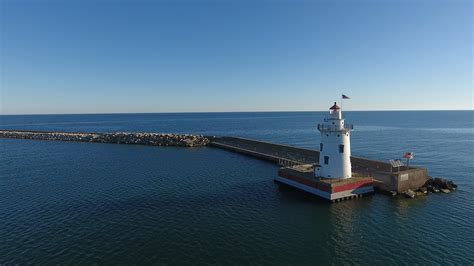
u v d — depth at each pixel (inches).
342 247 986.7
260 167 2149.4
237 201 1396.4
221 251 952.3
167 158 2524.6
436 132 4884.4
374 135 4421.8
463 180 1807.3
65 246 971.9
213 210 1282.0
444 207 1326.3
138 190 1547.7
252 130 5920.3
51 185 1646.2
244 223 1156.5
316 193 1437.0
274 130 5821.9
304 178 1507.1
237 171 2014.0
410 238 1047.0
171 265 872.9
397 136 4271.7
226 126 7278.5
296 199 1428.4
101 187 1600.6
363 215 1239.5
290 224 1152.2
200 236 1047.0
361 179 1456.7
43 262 883.4
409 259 914.7
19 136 4296.3
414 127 6023.6
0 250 944.3
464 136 4239.7
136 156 2635.3
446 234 1075.3
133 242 999.6
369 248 980.6
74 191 1530.5
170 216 1212.5
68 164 2260.1
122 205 1328.7
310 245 997.8
